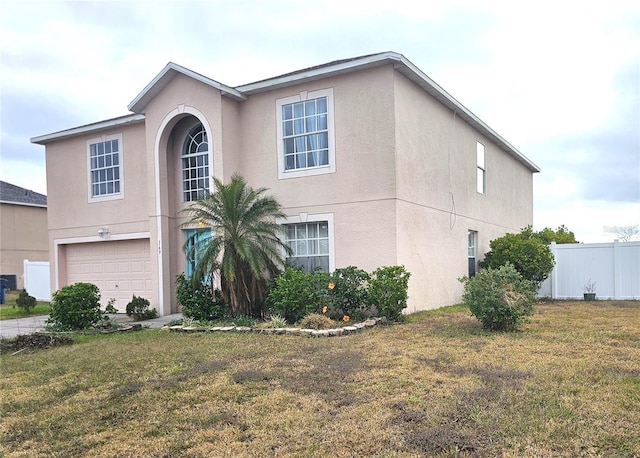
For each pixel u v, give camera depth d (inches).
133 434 179.2
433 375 231.6
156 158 542.0
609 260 609.0
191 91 512.4
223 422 185.2
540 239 641.0
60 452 167.3
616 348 283.3
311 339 343.0
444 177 550.0
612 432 161.0
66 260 665.0
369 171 443.8
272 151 493.0
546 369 236.2
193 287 430.6
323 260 470.6
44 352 339.9
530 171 951.0
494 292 345.7
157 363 284.0
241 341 343.6
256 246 428.5
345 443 161.3
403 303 413.7
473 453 150.3
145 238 595.5
